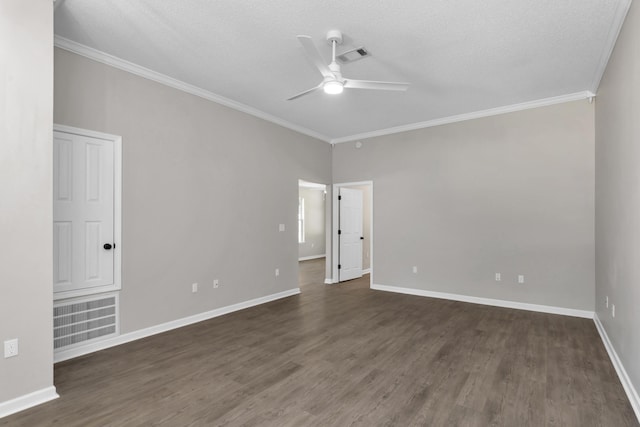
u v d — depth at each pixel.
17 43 2.24
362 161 6.23
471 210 5.09
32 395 2.29
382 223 5.98
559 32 2.86
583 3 2.47
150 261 3.67
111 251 3.36
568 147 4.38
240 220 4.71
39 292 2.34
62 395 2.43
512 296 4.75
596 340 3.50
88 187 3.21
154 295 3.71
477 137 5.04
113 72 3.38
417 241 5.60
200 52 3.27
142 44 3.12
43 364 2.35
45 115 2.36
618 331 2.85
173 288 3.89
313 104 4.67
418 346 3.36
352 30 2.84
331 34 2.88
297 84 4.02
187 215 4.04
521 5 2.50
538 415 2.19
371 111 4.95
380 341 3.49
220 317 4.34
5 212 2.19
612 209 3.13
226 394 2.45
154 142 3.72
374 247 6.09
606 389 2.52
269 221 5.19
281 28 2.84
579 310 4.30
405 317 4.34
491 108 4.81
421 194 5.56
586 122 4.27
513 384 2.59
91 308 3.22
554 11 2.57
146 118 3.65
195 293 4.12
